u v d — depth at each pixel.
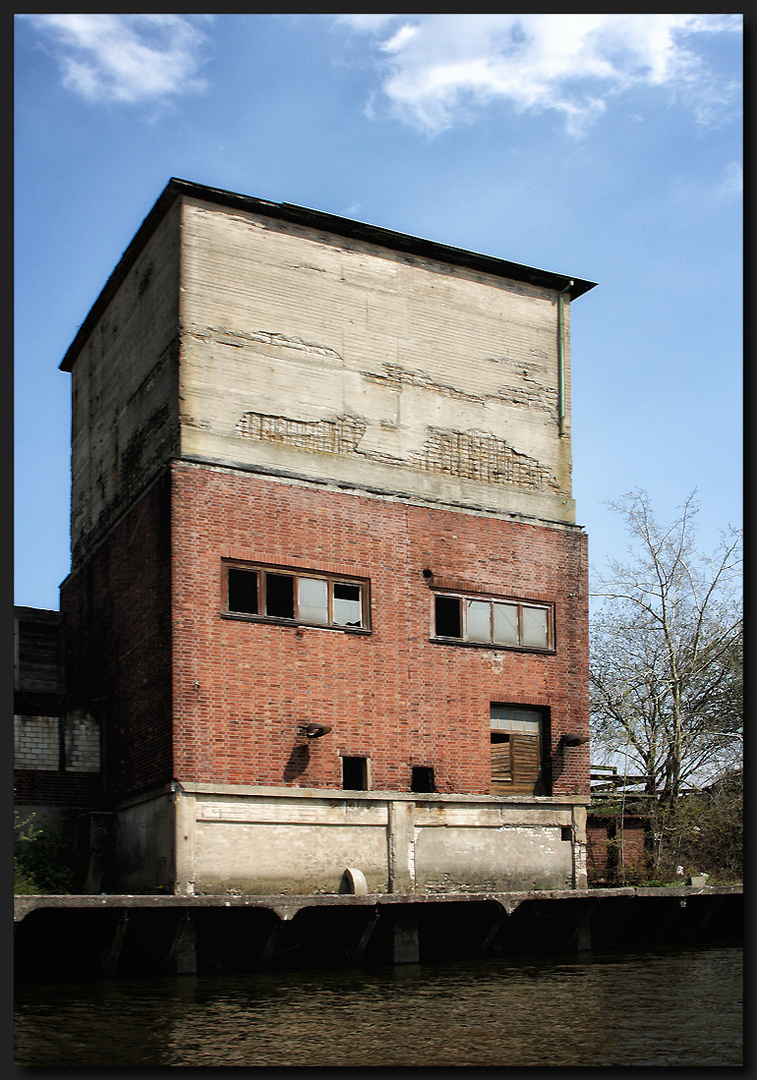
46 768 20.75
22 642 24.25
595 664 30.58
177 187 20.44
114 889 19.89
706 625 29.77
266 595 19.59
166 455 20.09
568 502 23.77
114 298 24.39
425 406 22.38
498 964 18.42
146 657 19.56
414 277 22.88
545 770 22.17
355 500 20.89
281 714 19.14
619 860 25.19
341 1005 14.29
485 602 22.03
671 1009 14.19
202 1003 14.29
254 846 18.31
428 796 20.25
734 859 26.86
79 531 25.39
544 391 24.09
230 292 20.66
